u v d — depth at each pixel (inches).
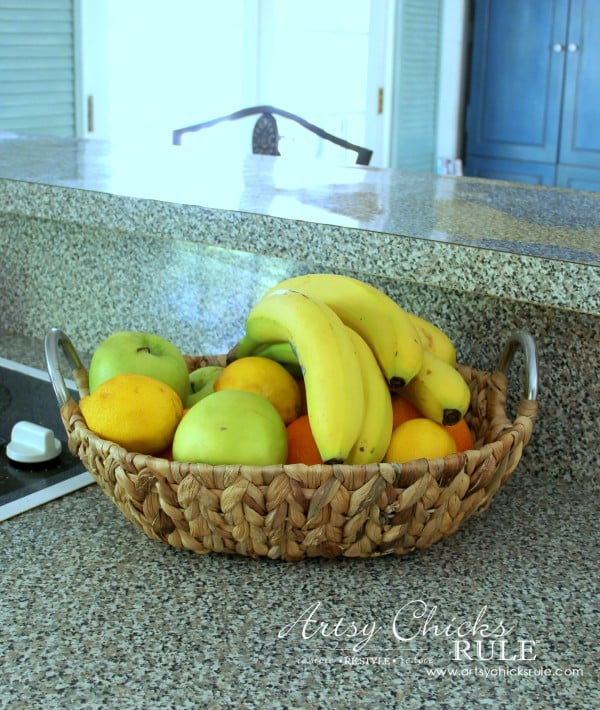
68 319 53.3
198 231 38.3
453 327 38.7
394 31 156.9
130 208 40.1
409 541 28.2
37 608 26.7
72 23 108.2
